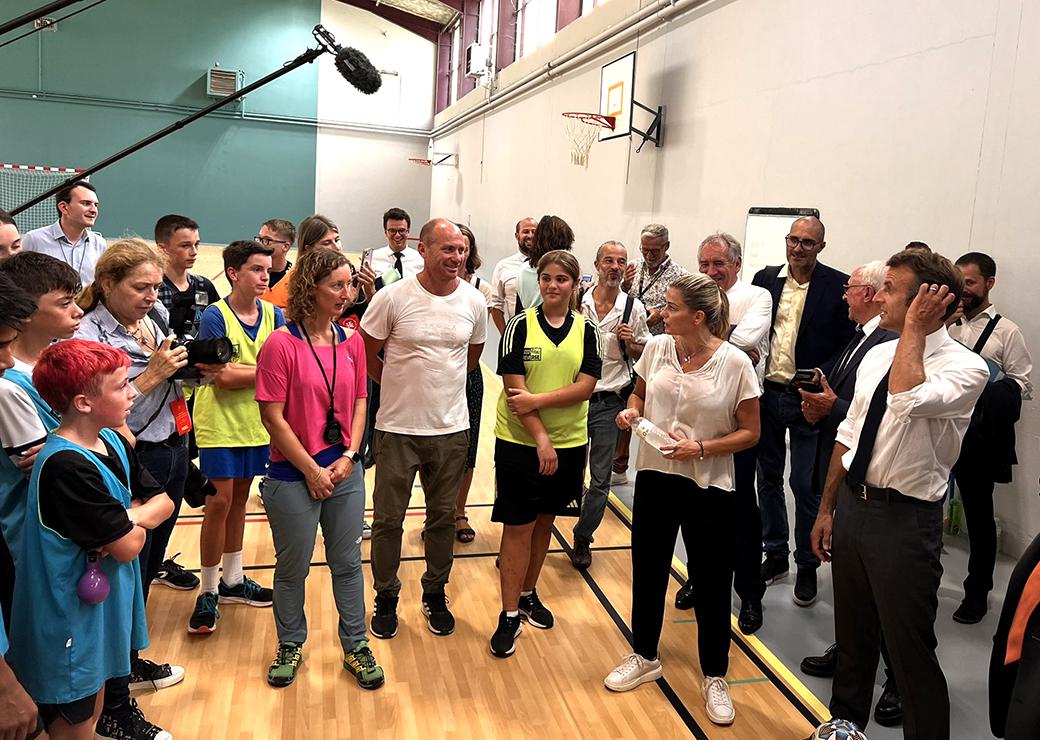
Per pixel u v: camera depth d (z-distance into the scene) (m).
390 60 17.16
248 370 2.73
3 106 14.73
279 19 16.22
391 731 2.26
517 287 3.72
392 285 2.73
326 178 17.05
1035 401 3.31
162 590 3.08
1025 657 1.41
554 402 2.63
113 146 15.48
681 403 2.37
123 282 2.15
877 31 4.16
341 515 2.46
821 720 2.38
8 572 1.56
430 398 2.72
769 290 3.43
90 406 1.61
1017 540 3.43
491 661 2.68
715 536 2.38
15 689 1.25
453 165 15.79
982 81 3.51
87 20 14.99
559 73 9.57
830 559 2.23
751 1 5.39
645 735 2.30
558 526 3.98
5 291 1.35
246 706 2.35
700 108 6.10
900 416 1.86
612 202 7.87
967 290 3.08
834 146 4.50
